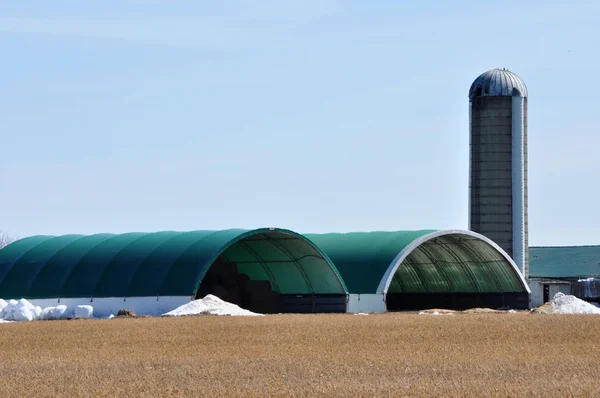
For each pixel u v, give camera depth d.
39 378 49.75
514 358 57.34
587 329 77.44
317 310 114.38
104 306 102.44
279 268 116.00
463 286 128.38
